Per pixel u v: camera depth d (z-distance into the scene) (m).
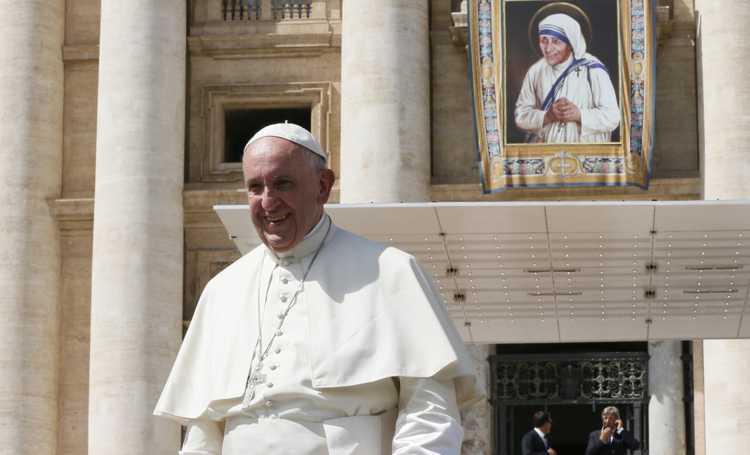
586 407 25.02
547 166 18.44
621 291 11.41
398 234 10.31
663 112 20.09
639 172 18.36
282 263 3.40
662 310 11.82
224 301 3.55
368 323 3.20
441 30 20.64
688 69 20.17
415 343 3.15
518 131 18.53
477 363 19.12
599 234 10.17
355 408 3.14
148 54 19.69
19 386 19.55
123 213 19.02
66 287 20.66
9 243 20.02
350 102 18.98
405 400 3.15
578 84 18.52
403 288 3.26
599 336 12.52
